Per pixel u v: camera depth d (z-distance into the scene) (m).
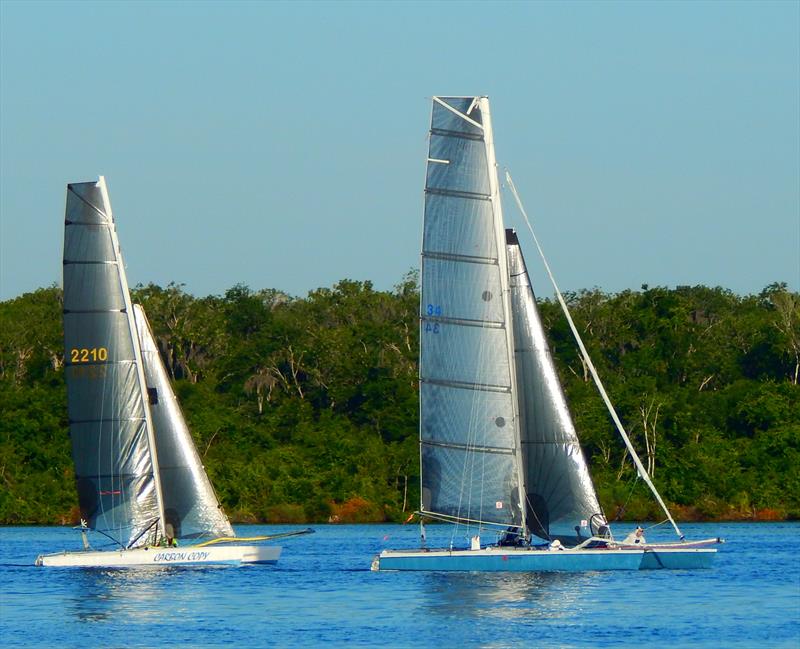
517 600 188.25
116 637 167.25
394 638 163.38
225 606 189.75
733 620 173.75
